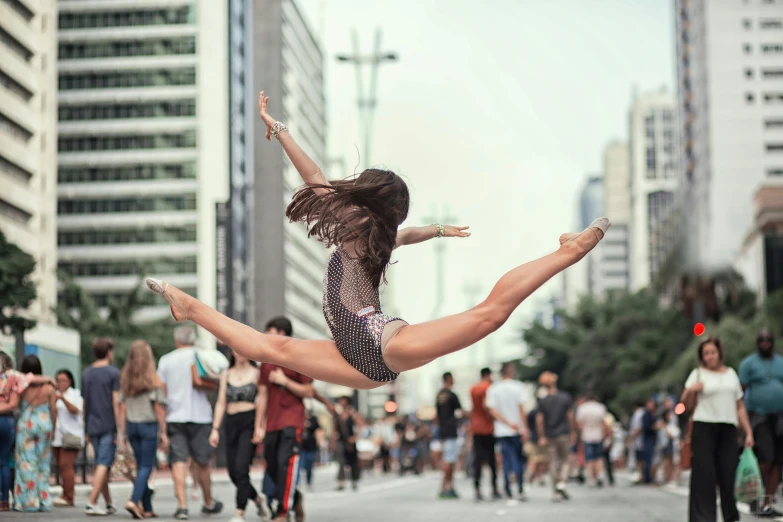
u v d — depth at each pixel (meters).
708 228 105.62
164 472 39.22
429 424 43.44
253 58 94.75
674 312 90.56
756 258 100.88
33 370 15.62
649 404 27.52
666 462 28.48
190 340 15.14
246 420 13.77
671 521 15.24
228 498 21.81
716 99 147.38
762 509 14.52
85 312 76.50
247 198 89.94
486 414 21.22
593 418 27.98
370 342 4.90
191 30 124.25
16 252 39.53
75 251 123.56
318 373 5.00
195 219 123.12
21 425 15.53
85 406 15.26
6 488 15.76
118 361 73.81
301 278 148.38
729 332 66.88
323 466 55.75
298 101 142.25
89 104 124.38
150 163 123.62
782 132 146.62
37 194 82.19
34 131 81.69
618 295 115.81
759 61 147.62
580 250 4.79
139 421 14.52
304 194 5.23
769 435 14.55
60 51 124.75
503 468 21.62
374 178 5.18
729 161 146.62
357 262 5.08
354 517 16.06
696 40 155.75
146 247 122.94
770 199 99.12
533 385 119.56
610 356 97.00
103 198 124.00
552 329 117.44
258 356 5.02
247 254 87.88
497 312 4.77
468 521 15.34
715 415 12.00
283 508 12.95
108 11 124.50
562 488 21.28
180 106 123.88
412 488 28.19
